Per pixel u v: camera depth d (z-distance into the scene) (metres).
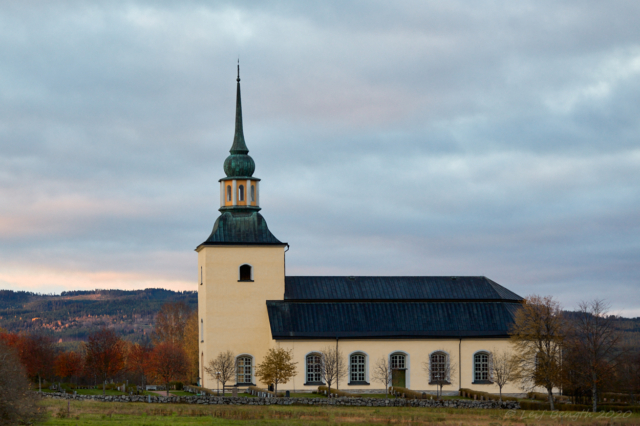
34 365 137.00
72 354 150.12
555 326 86.12
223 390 95.12
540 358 85.62
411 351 99.06
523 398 95.94
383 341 98.75
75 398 89.69
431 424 65.31
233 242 101.00
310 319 99.12
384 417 69.56
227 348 99.88
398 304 102.44
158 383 141.12
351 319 99.88
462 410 78.06
